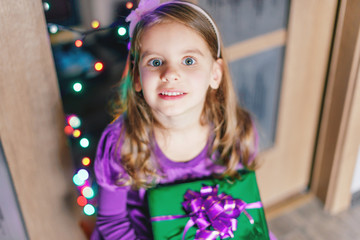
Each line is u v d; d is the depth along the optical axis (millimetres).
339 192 1775
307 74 1603
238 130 1133
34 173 1183
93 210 1116
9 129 1074
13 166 1134
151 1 909
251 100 1607
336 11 1444
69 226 1347
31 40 993
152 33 875
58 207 1289
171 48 869
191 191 1050
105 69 2309
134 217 1161
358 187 1865
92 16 2119
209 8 1297
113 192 1108
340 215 1819
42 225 1290
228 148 1116
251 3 1371
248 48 1440
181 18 875
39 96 1074
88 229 1340
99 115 2230
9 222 1248
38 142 1140
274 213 1813
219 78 994
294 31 1459
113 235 1122
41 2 970
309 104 1699
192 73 888
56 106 1117
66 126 1143
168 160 1078
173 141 1054
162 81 880
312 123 1771
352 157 1693
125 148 1061
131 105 1035
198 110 1009
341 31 1440
